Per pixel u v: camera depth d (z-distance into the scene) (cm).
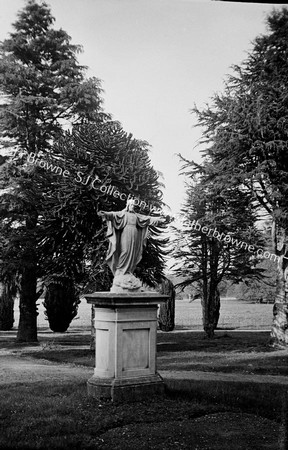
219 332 2862
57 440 651
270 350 1906
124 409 803
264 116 1859
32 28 2430
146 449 625
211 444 645
